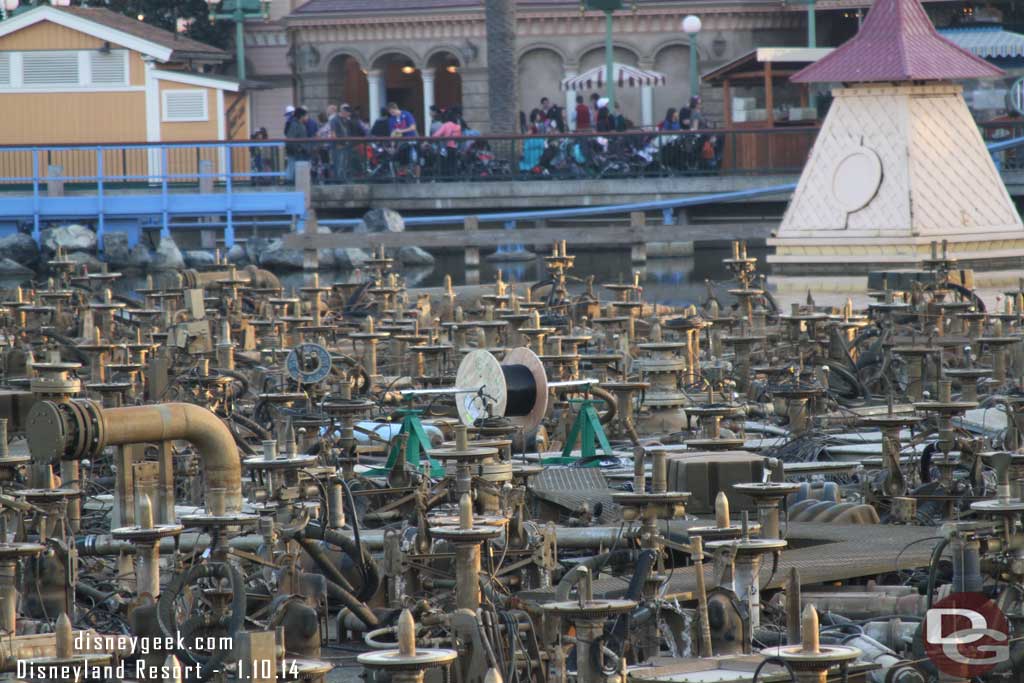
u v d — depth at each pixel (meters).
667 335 67.94
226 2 181.00
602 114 147.12
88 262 125.75
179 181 137.50
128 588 31.81
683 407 50.25
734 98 142.75
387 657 21.00
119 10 185.38
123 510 32.97
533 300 78.00
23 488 36.47
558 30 183.62
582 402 44.78
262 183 134.25
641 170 130.62
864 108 102.94
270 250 123.88
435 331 64.50
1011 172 121.56
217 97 150.88
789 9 177.50
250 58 192.75
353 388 52.97
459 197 132.38
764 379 60.78
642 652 25.69
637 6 180.38
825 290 99.31
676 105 182.12
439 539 30.12
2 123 150.38
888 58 102.12
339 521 29.55
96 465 45.25
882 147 101.94
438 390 41.16
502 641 25.31
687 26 165.50
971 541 26.27
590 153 131.25
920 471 40.56
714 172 129.50
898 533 35.47
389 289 77.44
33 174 132.50
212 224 132.38
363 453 44.91
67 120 150.25
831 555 33.22
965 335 62.91
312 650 25.06
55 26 149.62
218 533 25.97
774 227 111.44
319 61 191.25
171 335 60.78
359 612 28.50
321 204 132.75
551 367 50.59
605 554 28.53
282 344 71.81
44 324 71.31
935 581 29.45
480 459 30.78
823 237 102.75
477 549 25.81
